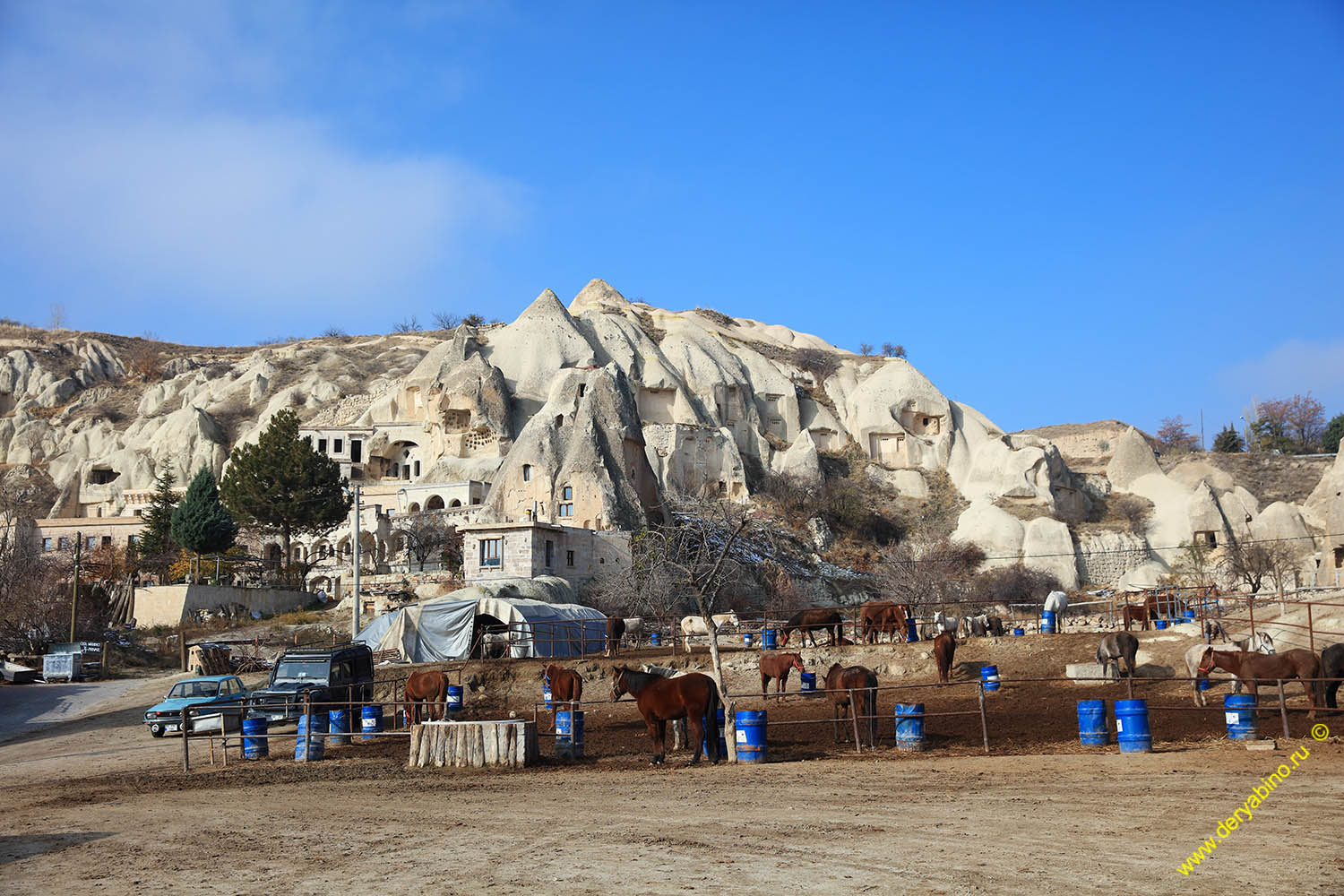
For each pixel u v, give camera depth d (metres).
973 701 29.69
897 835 13.05
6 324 175.00
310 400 128.75
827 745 23.55
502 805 16.83
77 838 15.42
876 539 106.69
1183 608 45.97
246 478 81.12
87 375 152.75
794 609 66.56
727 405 122.50
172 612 67.25
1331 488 81.88
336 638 59.38
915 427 128.88
